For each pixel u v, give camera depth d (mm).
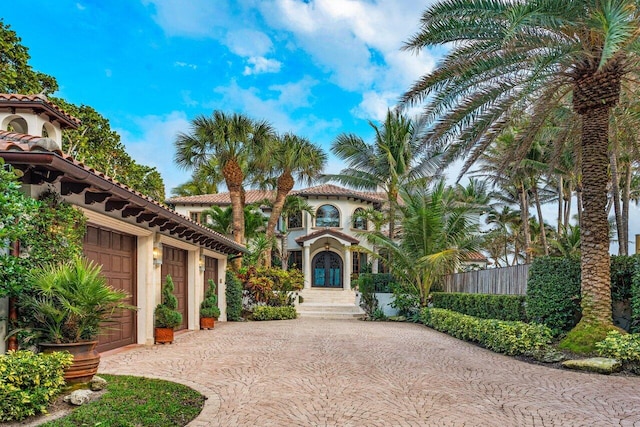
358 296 25656
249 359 9906
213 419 5711
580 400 6734
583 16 9289
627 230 25281
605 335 10016
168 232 13328
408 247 21266
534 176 31406
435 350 11703
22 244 6812
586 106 10633
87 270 6832
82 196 8555
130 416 5523
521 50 10664
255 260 24266
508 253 51625
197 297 16312
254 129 22406
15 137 6969
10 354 5797
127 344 11625
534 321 11742
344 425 5531
